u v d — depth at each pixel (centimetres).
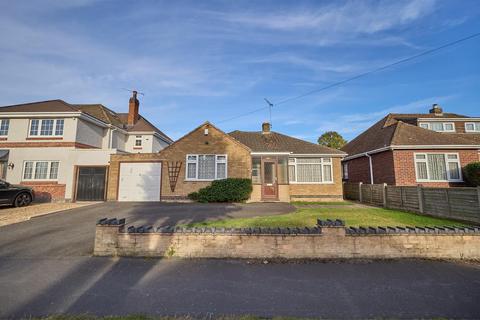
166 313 355
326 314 357
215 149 1709
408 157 1669
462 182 1639
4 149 1794
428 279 478
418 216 1076
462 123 2520
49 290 424
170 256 582
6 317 343
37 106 1945
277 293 421
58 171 1769
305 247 581
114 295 408
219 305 380
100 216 1082
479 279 480
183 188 1667
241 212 1159
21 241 716
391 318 349
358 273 505
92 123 2036
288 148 1919
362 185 1723
